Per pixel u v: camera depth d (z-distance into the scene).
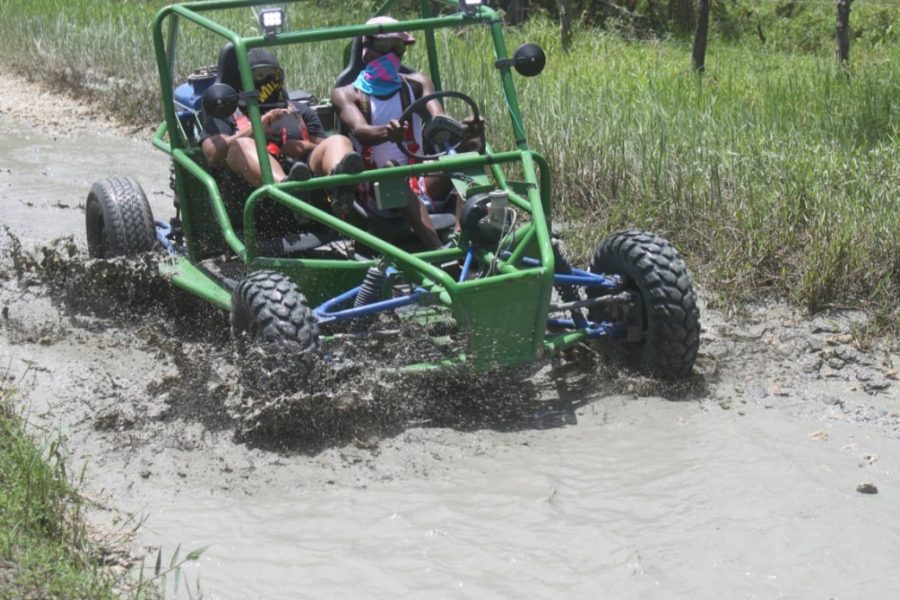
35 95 15.71
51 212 10.43
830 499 5.40
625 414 6.37
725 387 6.72
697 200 9.24
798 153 9.61
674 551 4.98
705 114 10.53
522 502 5.41
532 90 11.70
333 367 5.99
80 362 7.07
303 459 5.87
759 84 12.73
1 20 18.39
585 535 5.11
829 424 6.25
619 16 20.75
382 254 6.29
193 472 5.73
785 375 6.89
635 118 10.73
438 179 7.05
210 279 7.38
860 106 10.99
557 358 7.11
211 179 7.09
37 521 4.98
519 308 6.13
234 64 7.29
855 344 7.30
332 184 6.47
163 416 6.29
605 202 9.77
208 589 4.74
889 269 8.10
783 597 4.66
